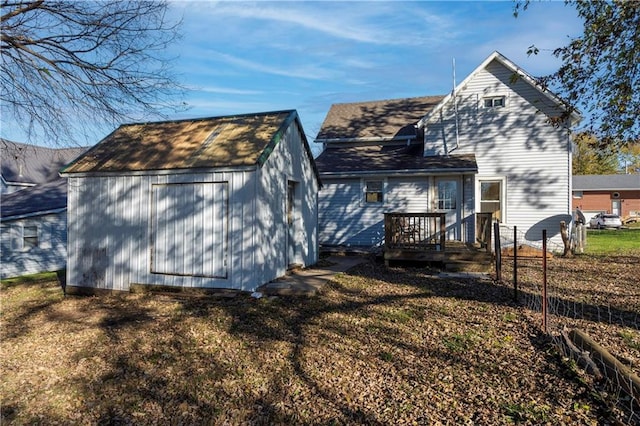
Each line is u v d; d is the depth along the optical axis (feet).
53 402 14.02
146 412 13.03
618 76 25.30
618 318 19.94
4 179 82.12
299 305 24.20
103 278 30.60
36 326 23.15
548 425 10.94
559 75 27.14
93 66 28.68
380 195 49.98
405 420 11.62
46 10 26.22
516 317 20.48
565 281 29.60
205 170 26.89
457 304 23.40
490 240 34.35
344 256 44.91
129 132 35.68
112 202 30.32
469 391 13.11
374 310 22.70
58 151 96.12
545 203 45.37
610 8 23.91
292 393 13.66
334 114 67.10
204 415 12.64
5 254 59.16
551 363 14.75
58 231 64.95
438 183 47.62
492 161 47.14
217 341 18.81
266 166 27.63
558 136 44.78
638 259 40.86
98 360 17.37
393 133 56.65
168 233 28.43
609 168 160.56
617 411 11.25
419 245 36.70
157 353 17.75
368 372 14.85
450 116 49.01
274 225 29.19
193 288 27.61
